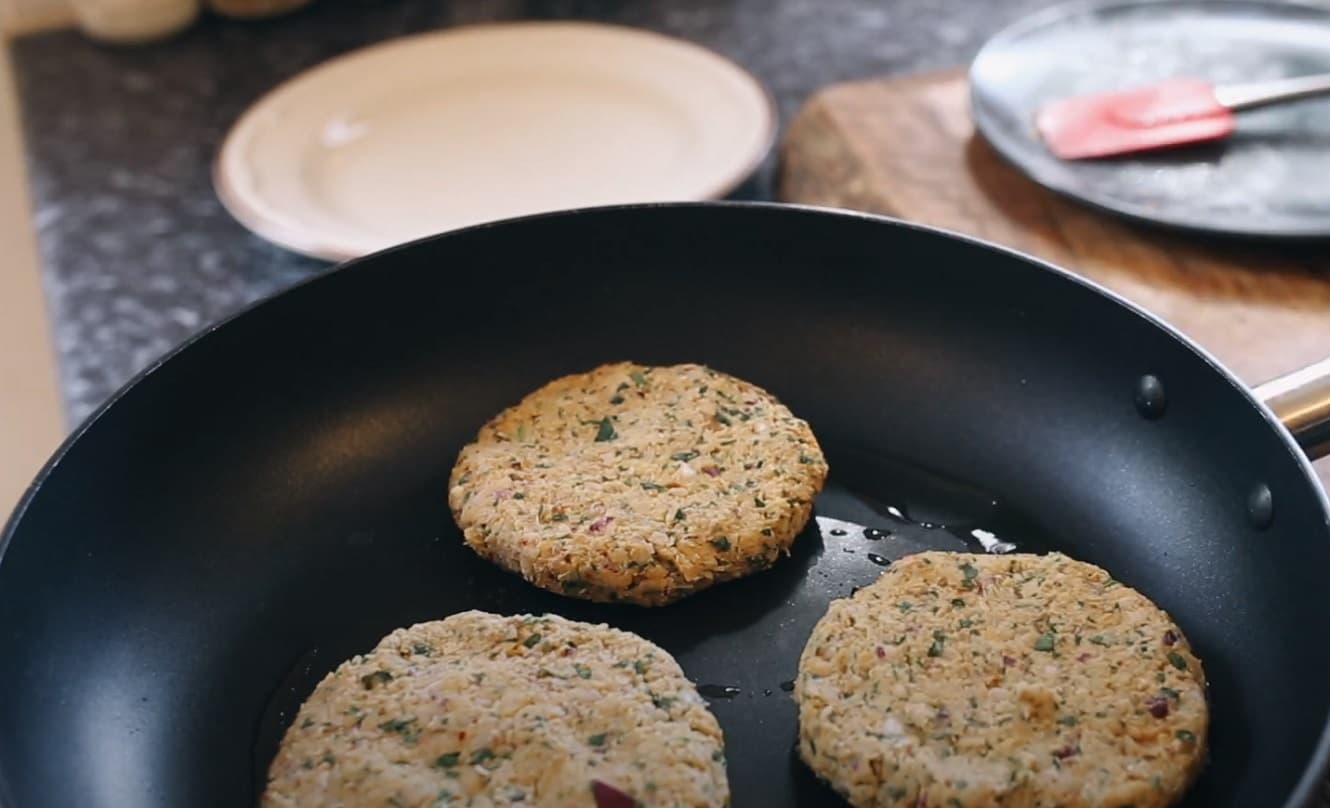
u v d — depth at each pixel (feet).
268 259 2.15
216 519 1.64
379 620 1.60
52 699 1.42
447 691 1.45
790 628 1.56
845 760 1.39
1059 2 2.64
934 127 2.16
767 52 2.56
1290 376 1.54
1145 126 2.02
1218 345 1.78
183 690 1.53
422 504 1.70
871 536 1.65
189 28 2.75
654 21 2.68
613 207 1.77
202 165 2.37
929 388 1.76
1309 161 1.97
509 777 1.38
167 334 2.01
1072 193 1.93
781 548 1.60
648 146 2.18
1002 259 1.69
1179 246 1.92
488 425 1.73
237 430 1.68
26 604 1.43
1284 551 1.45
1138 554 1.59
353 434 1.74
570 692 1.45
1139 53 2.20
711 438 1.69
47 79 2.64
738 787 1.45
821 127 2.19
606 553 1.56
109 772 1.44
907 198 2.02
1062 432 1.69
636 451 1.68
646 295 1.82
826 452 1.74
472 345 1.80
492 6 2.76
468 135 2.23
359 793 1.38
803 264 1.79
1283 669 1.41
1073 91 2.14
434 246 1.74
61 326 2.04
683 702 1.44
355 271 1.71
